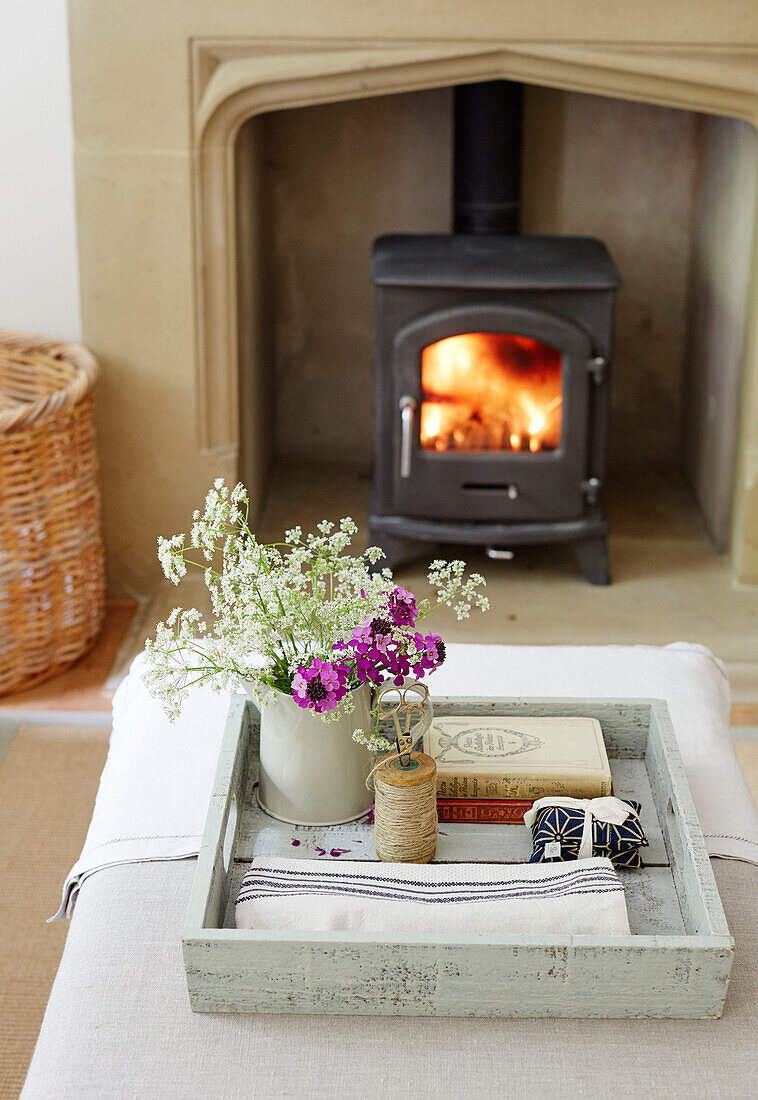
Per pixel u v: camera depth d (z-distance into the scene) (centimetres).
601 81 256
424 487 273
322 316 356
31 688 246
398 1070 99
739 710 238
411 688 116
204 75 248
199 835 126
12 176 256
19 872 195
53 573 240
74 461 239
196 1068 100
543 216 345
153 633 267
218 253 262
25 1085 102
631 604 278
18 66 248
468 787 125
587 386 263
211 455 276
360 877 111
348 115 334
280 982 103
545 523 278
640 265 349
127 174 254
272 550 119
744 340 283
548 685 154
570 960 101
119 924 115
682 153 337
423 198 343
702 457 331
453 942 100
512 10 246
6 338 262
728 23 246
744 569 286
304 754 122
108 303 263
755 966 110
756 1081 98
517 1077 99
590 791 125
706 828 126
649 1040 102
